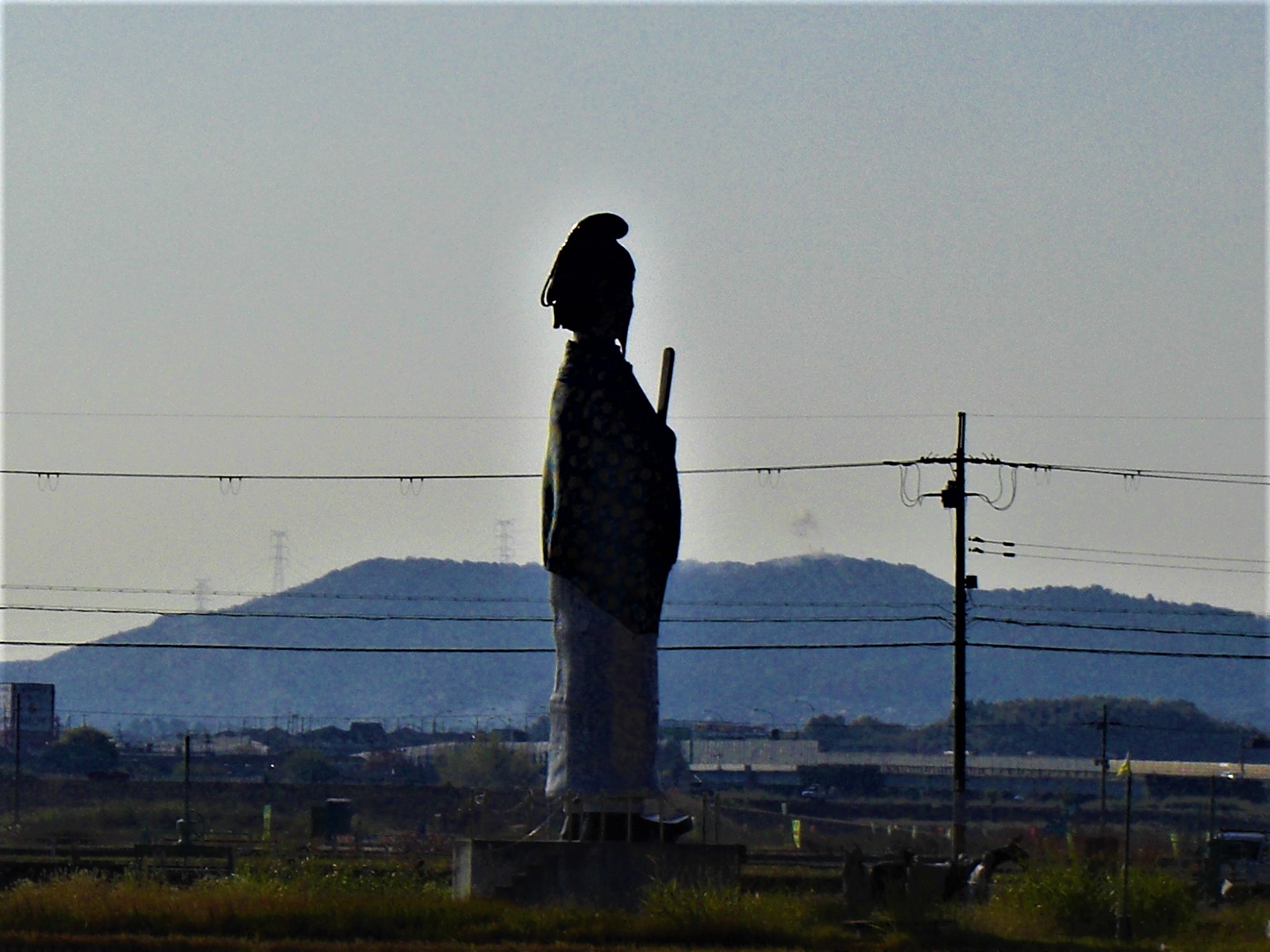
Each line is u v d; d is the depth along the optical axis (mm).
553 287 111312
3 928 94875
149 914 97500
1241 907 132750
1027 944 100375
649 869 105688
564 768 108625
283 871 120875
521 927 96375
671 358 113750
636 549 109312
